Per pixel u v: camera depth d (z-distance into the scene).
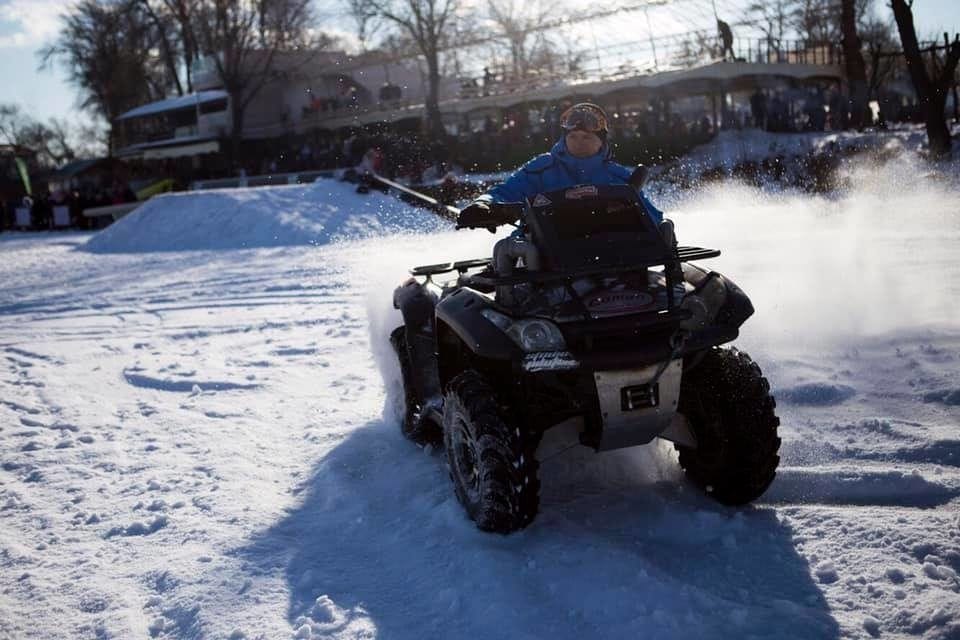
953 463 4.22
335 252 17.39
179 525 4.19
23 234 37.97
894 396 5.21
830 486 4.06
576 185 4.17
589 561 3.43
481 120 36.34
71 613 3.43
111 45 61.75
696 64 29.95
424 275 5.02
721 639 2.88
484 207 4.21
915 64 23.12
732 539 3.57
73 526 4.30
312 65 40.59
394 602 3.31
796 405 5.25
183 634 3.22
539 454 3.94
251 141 43.00
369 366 7.33
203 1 46.28
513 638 2.97
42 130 81.44
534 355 3.53
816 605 3.08
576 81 32.03
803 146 24.14
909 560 3.31
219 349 8.66
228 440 5.54
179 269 17.28
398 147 29.61
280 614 3.27
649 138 26.48
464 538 3.70
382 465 4.82
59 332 10.60
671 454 4.55
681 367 3.63
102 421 6.20
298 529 4.07
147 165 51.78
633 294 3.71
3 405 6.79
